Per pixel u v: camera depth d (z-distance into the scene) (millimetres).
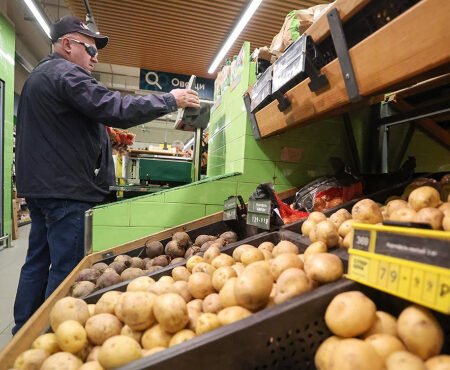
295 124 1476
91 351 860
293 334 704
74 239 1819
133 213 1843
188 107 2020
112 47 6719
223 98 2592
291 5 4934
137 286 1102
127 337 780
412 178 1638
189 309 943
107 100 1705
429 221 827
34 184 1759
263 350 677
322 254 865
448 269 535
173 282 1185
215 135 2979
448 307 520
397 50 809
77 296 1215
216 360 643
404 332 609
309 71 1152
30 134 1774
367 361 552
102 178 2174
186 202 1900
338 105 1138
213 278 1036
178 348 633
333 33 1011
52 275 1794
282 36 1748
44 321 1028
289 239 1279
